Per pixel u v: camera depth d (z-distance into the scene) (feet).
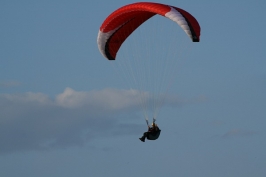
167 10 319.68
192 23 317.22
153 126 322.75
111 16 332.19
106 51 341.21
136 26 339.16
